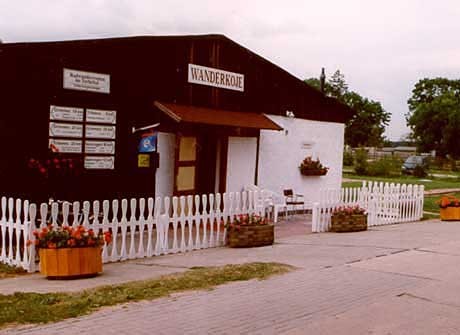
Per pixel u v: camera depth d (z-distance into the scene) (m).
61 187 11.78
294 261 9.91
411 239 13.05
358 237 13.55
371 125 82.19
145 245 11.62
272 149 17.64
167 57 14.09
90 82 12.34
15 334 5.50
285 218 17.44
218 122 14.16
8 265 9.63
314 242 12.66
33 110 11.41
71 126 12.06
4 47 10.87
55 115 11.76
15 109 11.14
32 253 9.31
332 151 20.05
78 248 8.63
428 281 8.26
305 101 18.77
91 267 8.77
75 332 5.59
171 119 14.25
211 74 15.38
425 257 10.37
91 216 11.09
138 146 13.41
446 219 18.25
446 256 10.49
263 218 12.70
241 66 16.41
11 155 11.11
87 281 8.38
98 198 12.61
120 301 6.84
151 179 13.81
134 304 6.73
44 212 9.34
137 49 13.34
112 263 10.20
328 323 6.12
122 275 8.87
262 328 5.89
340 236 13.84
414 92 96.31
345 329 5.92
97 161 12.58
